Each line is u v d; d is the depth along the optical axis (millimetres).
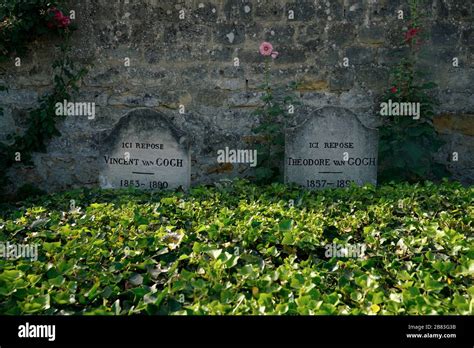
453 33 6332
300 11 6391
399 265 3215
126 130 5422
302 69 6441
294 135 5590
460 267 3016
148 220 3955
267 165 6410
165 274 3064
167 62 6504
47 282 2855
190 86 6520
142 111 5379
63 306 2691
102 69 6527
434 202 4527
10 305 2621
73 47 6508
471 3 6309
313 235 3568
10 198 6578
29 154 6582
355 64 6414
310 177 5629
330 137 5586
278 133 6410
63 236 3623
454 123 6422
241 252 3354
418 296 2654
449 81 6383
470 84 6375
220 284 2842
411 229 3758
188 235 3613
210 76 6500
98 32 6488
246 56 6465
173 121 6578
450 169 6473
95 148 6605
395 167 6102
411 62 6238
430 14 6316
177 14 6445
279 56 6449
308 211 4367
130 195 4934
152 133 5395
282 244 3471
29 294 2715
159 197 4914
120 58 6512
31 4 6258
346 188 5184
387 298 2828
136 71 6523
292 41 6426
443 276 3004
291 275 2971
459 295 2703
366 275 2973
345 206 4516
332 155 5602
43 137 6570
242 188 5141
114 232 3670
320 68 6434
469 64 6359
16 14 6301
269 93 6375
